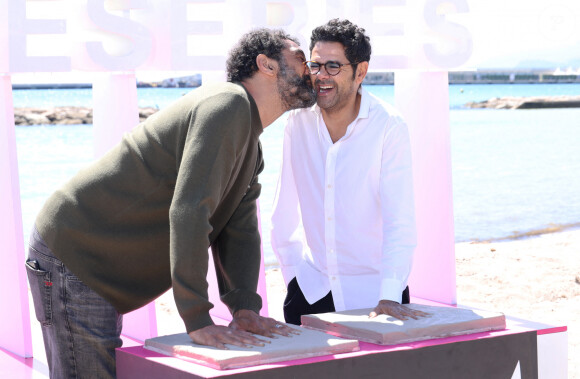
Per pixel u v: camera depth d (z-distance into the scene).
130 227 2.18
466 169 15.94
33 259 2.27
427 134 4.75
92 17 3.57
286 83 2.25
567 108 47.19
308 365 1.82
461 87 59.38
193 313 1.98
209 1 3.76
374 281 2.99
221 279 2.45
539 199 12.26
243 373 1.74
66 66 3.57
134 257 2.21
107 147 3.98
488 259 7.15
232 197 2.32
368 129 2.86
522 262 7.01
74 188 2.20
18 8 3.49
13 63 3.51
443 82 4.66
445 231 4.68
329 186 2.92
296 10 3.94
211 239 2.42
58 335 2.24
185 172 1.99
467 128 26.70
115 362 2.25
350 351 1.92
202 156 1.98
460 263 6.94
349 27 2.71
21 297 3.83
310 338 1.99
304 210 3.04
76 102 39.22
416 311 2.22
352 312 2.31
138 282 2.25
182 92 46.75
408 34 4.23
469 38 4.29
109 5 3.81
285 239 3.08
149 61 3.75
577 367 4.05
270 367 1.78
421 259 4.85
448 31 4.24
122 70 3.67
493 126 27.77
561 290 5.96
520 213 11.05
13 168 3.80
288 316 3.08
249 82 2.26
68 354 2.24
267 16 3.95
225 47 3.91
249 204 2.43
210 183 1.99
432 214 4.75
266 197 11.13
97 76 4.03
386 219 2.79
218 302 4.33
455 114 37.06
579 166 16.38
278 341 1.95
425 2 4.21
